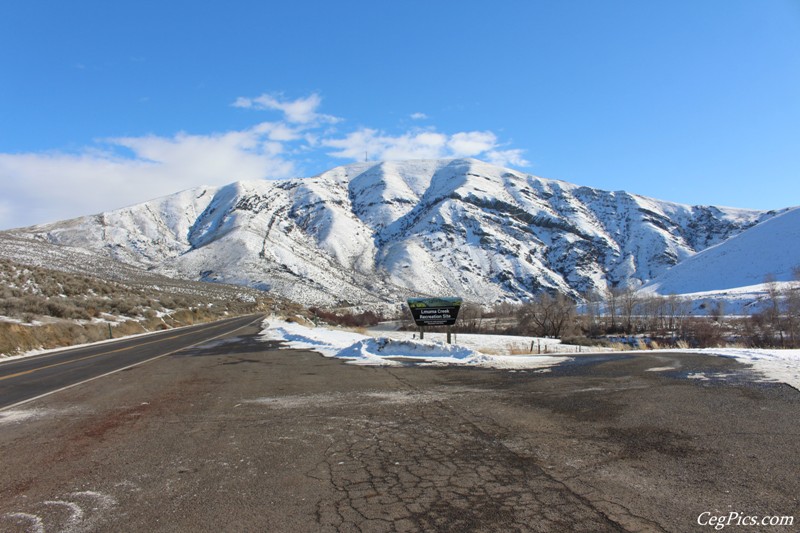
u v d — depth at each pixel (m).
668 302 74.12
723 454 4.67
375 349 14.72
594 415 6.39
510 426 6.04
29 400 9.23
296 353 16.61
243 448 5.50
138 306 40.16
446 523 3.46
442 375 10.36
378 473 4.55
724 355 11.52
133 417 7.39
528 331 63.03
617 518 3.45
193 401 8.51
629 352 13.84
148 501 4.05
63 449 5.78
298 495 4.07
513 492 3.98
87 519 3.74
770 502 3.62
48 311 28.52
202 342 23.31
